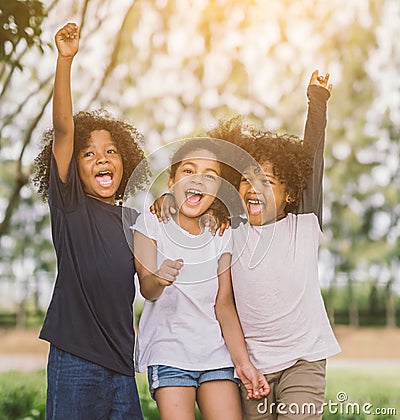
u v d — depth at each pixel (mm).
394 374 10266
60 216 3732
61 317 3656
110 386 3646
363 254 16156
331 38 9859
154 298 3742
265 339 3824
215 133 4059
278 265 3807
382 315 16312
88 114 4074
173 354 3645
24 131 9266
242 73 9508
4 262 15258
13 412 6656
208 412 3662
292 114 9875
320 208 4188
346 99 12586
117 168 3906
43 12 6250
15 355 12734
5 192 13195
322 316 3904
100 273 3652
